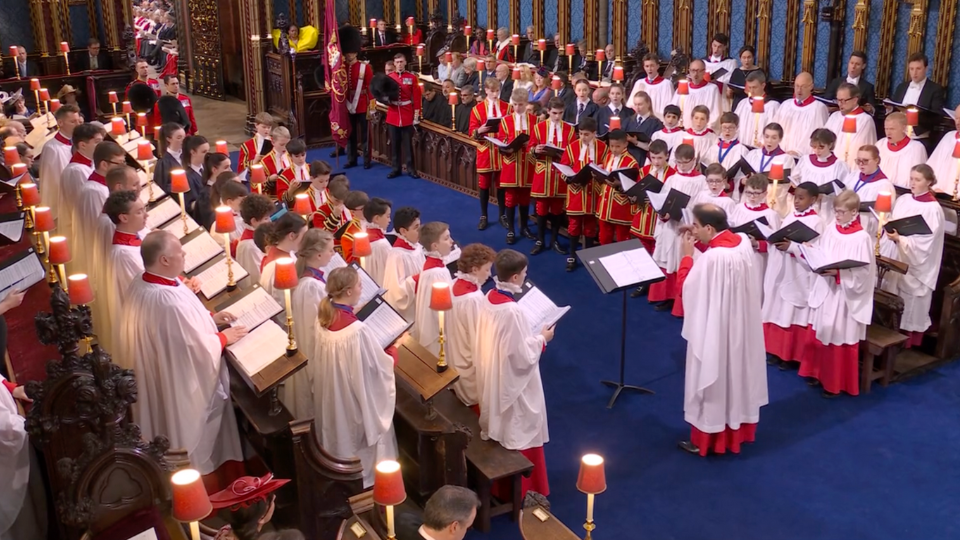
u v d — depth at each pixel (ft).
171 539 16.02
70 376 15.71
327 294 21.06
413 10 73.46
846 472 24.91
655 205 32.89
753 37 50.29
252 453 22.74
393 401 21.30
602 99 45.27
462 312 23.22
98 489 15.98
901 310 29.37
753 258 24.41
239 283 25.52
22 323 25.77
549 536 17.02
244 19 64.34
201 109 75.82
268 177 37.86
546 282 38.24
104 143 28.63
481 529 22.44
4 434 17.29
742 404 25.29
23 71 60.90
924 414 27.78
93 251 27.81
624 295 28.27
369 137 55.42
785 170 34.50
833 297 27.78
